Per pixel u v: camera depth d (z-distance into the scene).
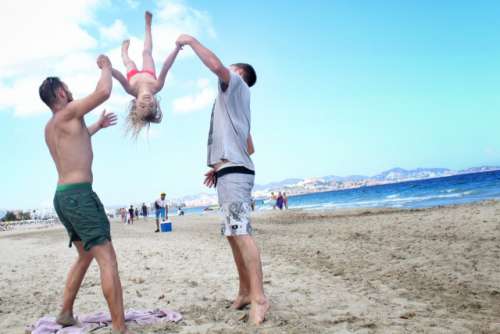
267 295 4.07
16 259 9.80
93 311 3.86
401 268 5.17
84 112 3.00
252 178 3.30
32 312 3.93
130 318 3.27
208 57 3.11
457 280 4.38
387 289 4.17
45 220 71.00
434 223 10.26
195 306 3.74
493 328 2.76
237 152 3.21
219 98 3.32
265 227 15.16
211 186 3.54
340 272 5.20
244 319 3.14
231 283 4.95
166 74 3.88
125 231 20.08
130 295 4.48
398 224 11.03
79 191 2.93
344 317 3.11
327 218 18.59
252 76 3.73
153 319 3.25
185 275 5.70
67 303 3.21
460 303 3.53
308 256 6.83
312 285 4.52
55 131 3.00
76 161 2.96
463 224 9.38
